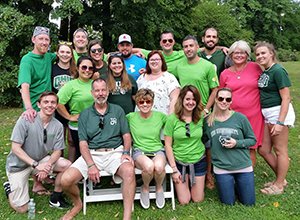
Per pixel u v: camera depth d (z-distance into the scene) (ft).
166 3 43.29
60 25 37.47
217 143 13.16
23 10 34.78
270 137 14.42
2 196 14.07
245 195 13.19
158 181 13.09
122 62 14.19
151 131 13.57
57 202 13.28
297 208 12.98
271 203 13.41
